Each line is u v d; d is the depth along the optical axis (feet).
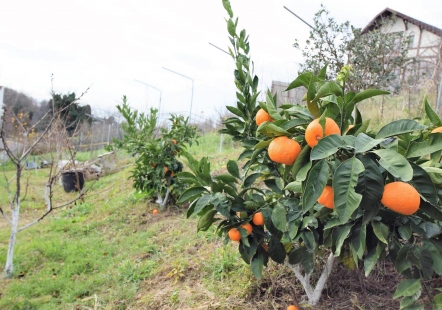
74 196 29.01
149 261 12.94
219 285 9.62
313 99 4.60
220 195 6.82
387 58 21.89
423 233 5.38
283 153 4.62
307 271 6.98
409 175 3.76
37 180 37.17
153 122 21.36
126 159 43.73
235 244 11.94
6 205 26.48
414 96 21.43
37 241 17.33
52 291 12.42
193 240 13.76
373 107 21.75
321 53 22.53
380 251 5.43
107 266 13.70
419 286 5.32
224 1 7.85
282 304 8.16
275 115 5.17
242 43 7.96
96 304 10.72
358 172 4.02
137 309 9.92
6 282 13.30
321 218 6.27
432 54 31.53
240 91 8.08
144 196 21.36
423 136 5.83
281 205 6.59
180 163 19.57
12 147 43.98
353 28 21.62
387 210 5.17
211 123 46.32
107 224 19.07
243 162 22.97
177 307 9.25
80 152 50.11
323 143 4.13
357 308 7.40
